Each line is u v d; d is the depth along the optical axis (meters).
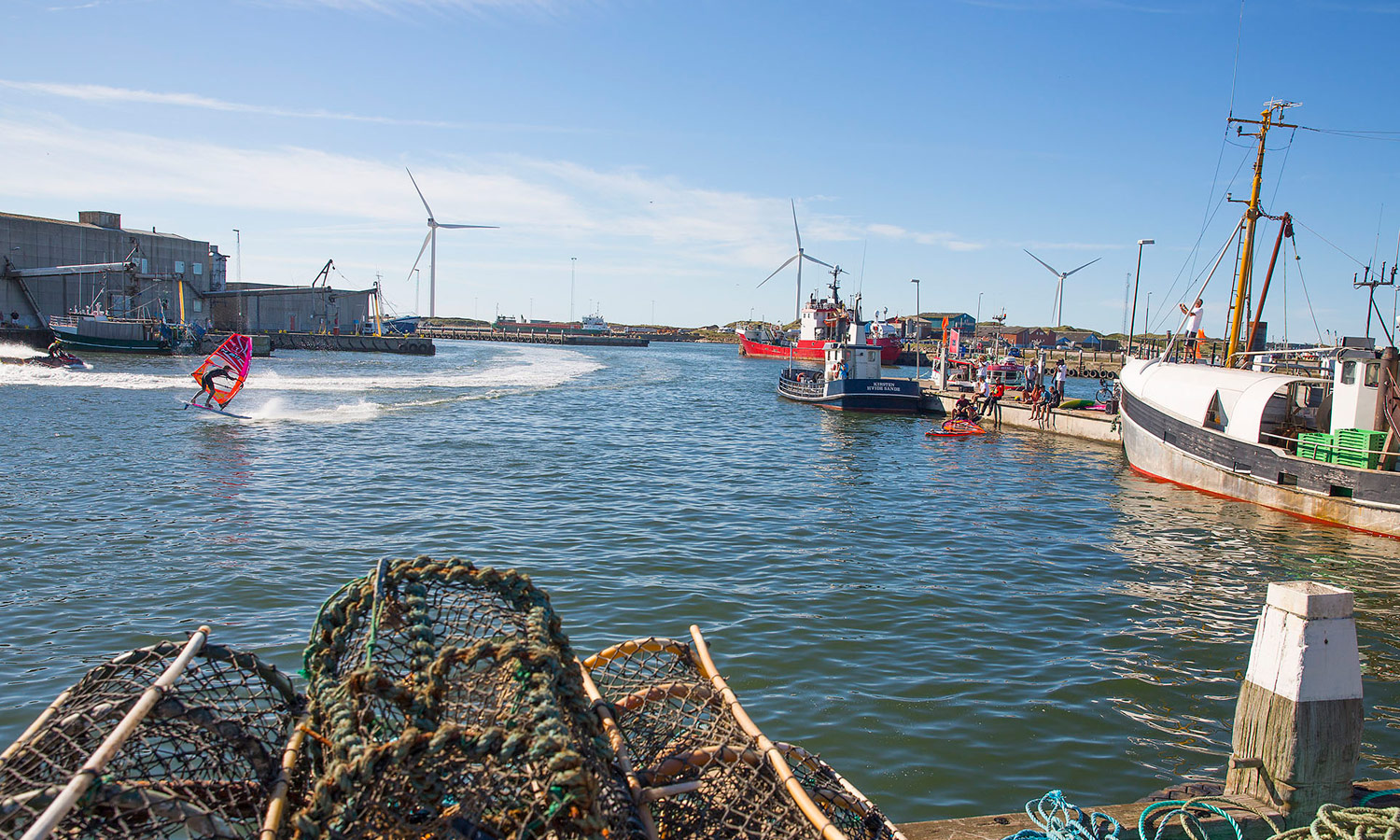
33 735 3.95
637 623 10.75
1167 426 24.75
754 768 4.79
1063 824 5.26
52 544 13.27
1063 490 23.17
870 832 4.73
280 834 3.72
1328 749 5.26
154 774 4.65
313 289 97.12
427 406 38.12
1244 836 5.22
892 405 44.03
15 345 60.16
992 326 147.25
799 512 18.22
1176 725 8.56
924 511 19.19
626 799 4.14
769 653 9.91
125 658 4.50
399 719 4.27
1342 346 20.98
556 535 15.05
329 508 16.55
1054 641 10.82
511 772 3.82
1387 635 11.93
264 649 9.36
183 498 16.98
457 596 4.88
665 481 21.41
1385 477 18.20
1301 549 17.00
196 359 63.53
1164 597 13.02
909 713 8.54
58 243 75.00
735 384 64.88
